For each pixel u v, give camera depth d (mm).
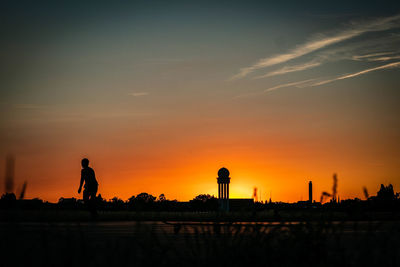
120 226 19078
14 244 4992
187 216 24266
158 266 6789
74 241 5652
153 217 23609
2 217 4910
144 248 6559
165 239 13016
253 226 6816
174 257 7945
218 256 6629
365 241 5938
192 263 6957
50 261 5578
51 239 5785
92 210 22703
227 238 6730
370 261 5875
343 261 6309
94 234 14531
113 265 5770
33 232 5730
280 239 6730
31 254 6027
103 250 5984
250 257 6566
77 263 5590
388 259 5867
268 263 6543
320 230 6598
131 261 6293
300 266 6523
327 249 6574
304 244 6598
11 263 4996
